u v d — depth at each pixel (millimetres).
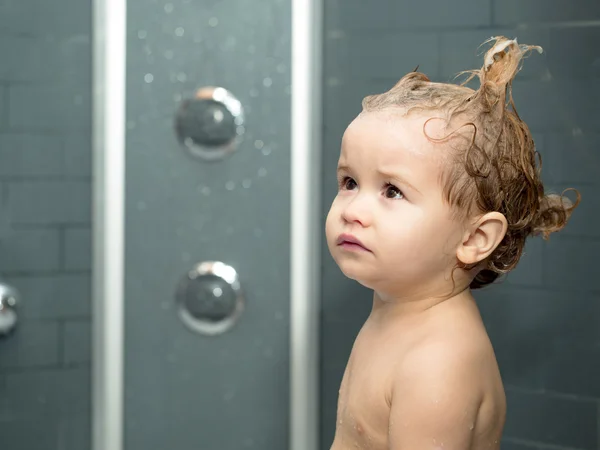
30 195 1070
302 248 1029
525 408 1137
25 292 1080
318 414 1046
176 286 1042
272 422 1051
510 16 1075
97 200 1038
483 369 730
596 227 1107
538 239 1114
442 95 742
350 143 739
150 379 1050
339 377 1043
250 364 1047
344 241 736
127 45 1016
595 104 1094
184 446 1054
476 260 739
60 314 1073
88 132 1048
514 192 752
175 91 1022
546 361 1127
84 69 1045
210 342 1046
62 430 1081
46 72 1053
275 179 1028
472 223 734
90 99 1045
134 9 1013
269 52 1017
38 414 1087
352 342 1042
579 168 1103
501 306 1122
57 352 1078
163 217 1036
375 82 1048
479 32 1071
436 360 710
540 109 1099
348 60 1038
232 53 1018
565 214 834
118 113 1021
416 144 710
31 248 1076
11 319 1072
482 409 727
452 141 715
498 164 731
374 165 721
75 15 1039
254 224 1034
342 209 738
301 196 1023
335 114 1034
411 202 714
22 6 1052
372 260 724
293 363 1039
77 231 1062
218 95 1019
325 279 1038
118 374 1046
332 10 1034
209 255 1040
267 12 1013
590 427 1135
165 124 1025
